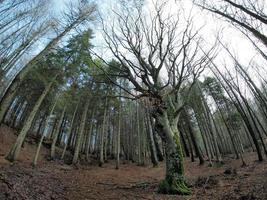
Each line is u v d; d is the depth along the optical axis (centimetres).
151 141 2656
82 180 1417
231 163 2205
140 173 2070
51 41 1262
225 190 975
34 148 2598
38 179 1126
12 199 706
